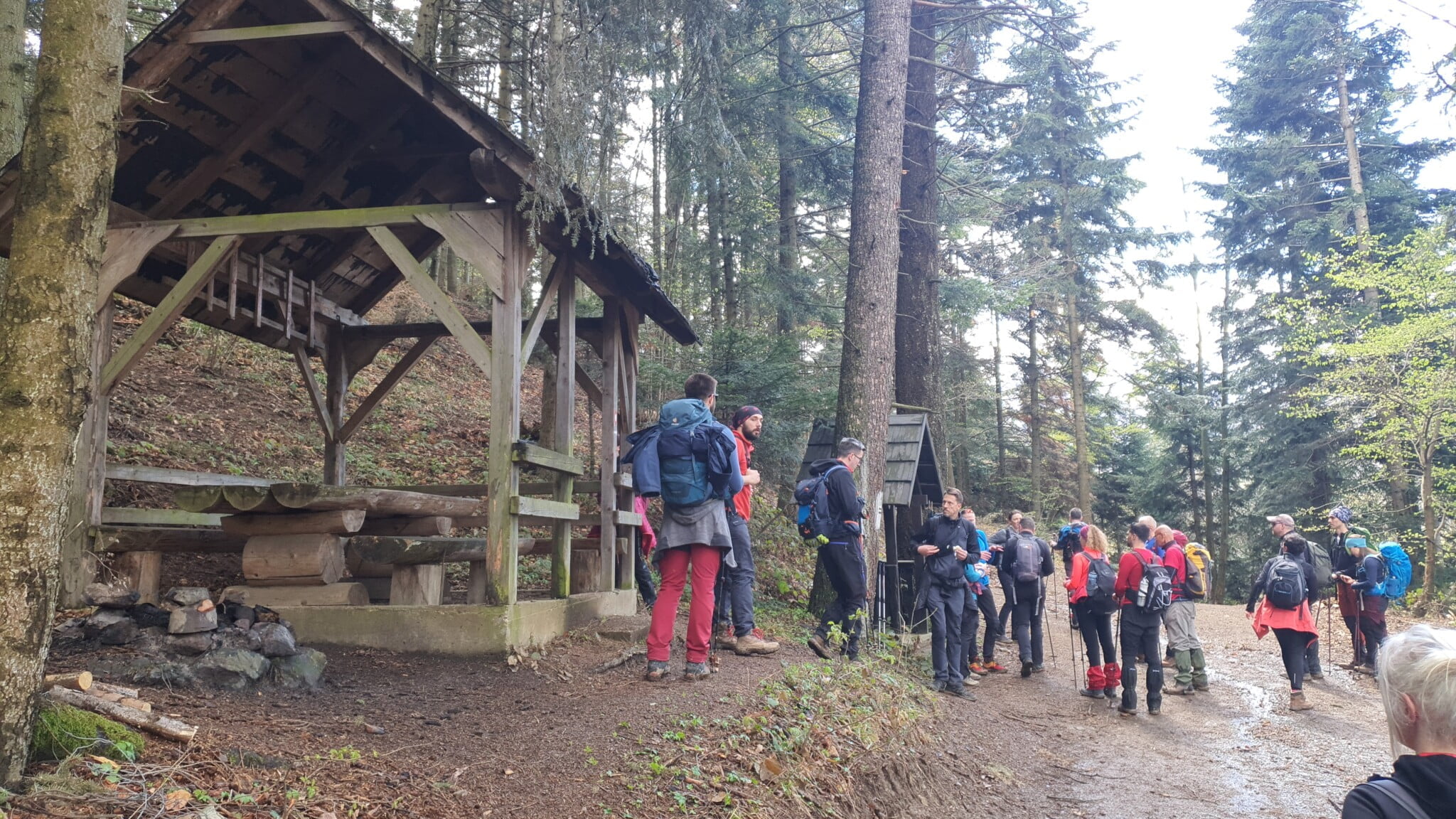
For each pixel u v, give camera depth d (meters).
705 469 5.82
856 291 10.17
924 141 13.38
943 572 9.10
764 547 12.45
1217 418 27.97
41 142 2.99
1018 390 34.53
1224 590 27.84
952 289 16.34
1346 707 9.73
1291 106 26.14
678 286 17.25
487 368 6.30
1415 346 17.42
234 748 3.63
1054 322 31.50
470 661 5.91
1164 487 31.72
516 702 5.10
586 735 4.54
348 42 6.27
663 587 5.88
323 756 3.76
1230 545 30.61
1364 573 11.20
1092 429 34.81
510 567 6.14
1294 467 23.98
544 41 8.28
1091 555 10.03
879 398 10.05
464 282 22.73
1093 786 7.00
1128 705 9.28
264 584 6.26
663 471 5.84
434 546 6.26
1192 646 10.28
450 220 6.38
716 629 7.52
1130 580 9.37
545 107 7.23
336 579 6.29
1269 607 9.73
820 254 18.36
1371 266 17.92
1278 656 12.44
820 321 17.06
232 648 4.96
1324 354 18.47
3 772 2.80
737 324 15.64
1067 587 10.19
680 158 10.65
